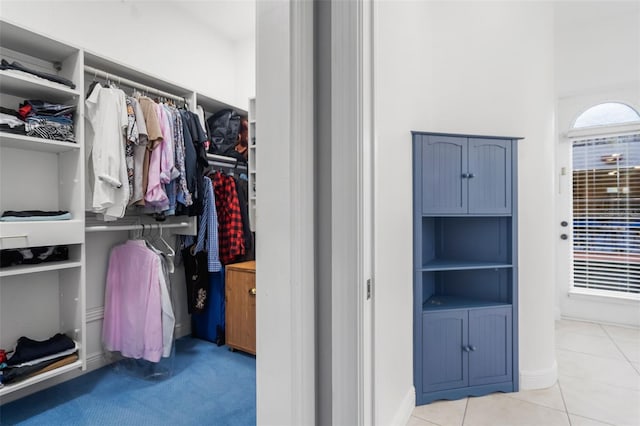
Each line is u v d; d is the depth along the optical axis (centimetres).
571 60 312
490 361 202
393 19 163
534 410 185
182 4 282
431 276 225
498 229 213
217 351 263
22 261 182
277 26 90
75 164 197
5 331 191
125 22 248
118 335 224
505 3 210
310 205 92
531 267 208
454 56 208
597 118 317
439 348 195
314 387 94
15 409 184
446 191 195
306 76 91
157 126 213
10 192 192
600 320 318
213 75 319
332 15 96
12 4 189
